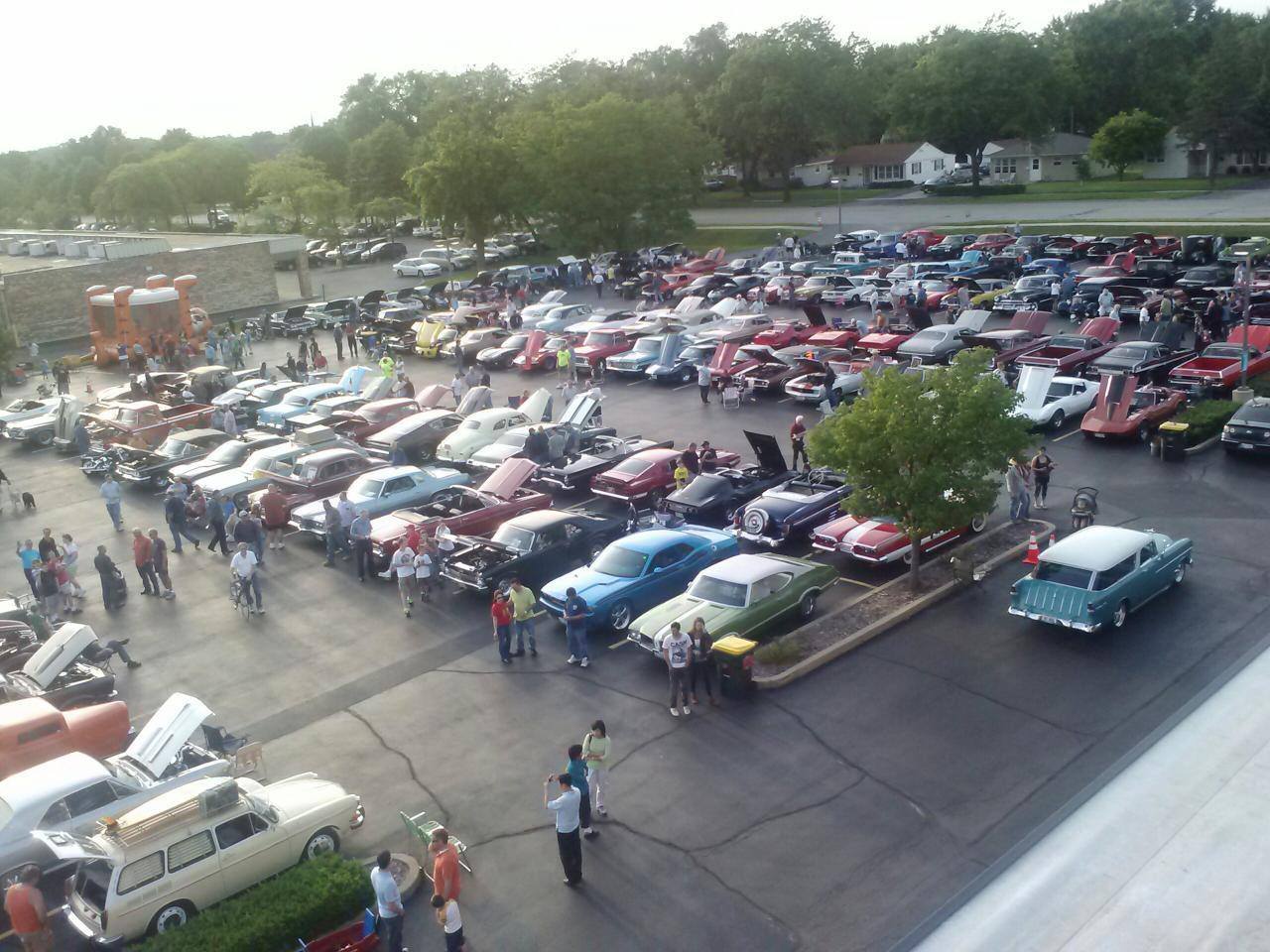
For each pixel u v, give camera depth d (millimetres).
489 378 38750
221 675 18281
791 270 59156
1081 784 12859
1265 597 17688
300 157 101750
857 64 117250
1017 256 55000
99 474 32469
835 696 15711
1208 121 81938
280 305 65938
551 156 69625
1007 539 21094
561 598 18453
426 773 14594
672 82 115312
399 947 10719
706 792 13492
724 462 26406
